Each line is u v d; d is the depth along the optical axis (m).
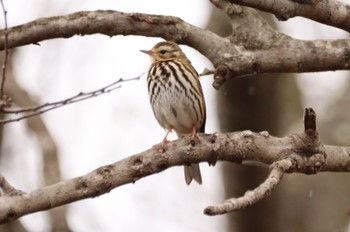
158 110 14.44
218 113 17.39
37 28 11.11
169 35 11.41
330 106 22.12
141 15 11.29
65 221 15.70
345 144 20.91
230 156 10.52
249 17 11.62
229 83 16.95
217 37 11.54
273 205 17.36
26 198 9.59
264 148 10.56
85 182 9.80
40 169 16.94
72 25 11.14
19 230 15.88
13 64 18.92
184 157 10.34
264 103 17.20
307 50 11.54
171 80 14.15
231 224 17.44
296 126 19.83
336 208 20.95
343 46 11.59
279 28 18.94
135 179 10.07
